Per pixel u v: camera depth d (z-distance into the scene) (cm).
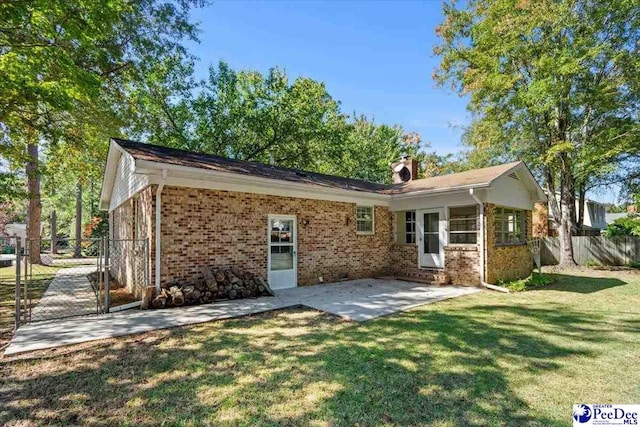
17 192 1237
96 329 536
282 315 636
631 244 1562
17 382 354
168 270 723
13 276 1274
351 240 1116
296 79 2077
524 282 983
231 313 642
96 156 1333
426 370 380
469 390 333
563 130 1520
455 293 873
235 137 1998
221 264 805
